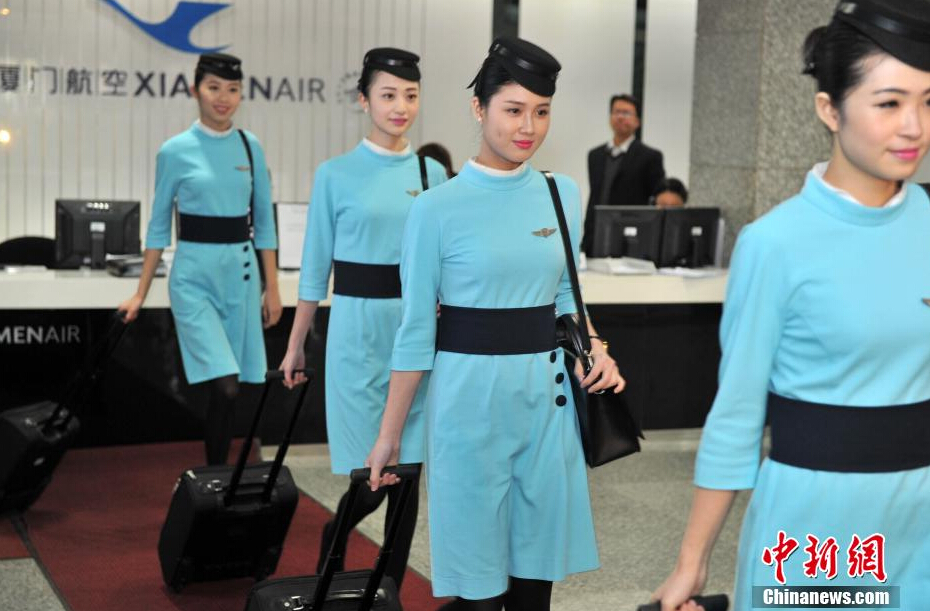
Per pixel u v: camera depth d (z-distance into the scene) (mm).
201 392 6055
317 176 3727
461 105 9750
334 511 5016
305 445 6074
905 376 1795
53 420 4711
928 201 1838
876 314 1770
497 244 2660
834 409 1805
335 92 9414
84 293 5570
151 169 9055
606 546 4621
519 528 2768
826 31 1758
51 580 4062
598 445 2746
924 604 1850
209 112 4859
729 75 6727
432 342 2719
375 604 2971
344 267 3707
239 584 4062
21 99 8758
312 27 9312
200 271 4863
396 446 2744
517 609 2828
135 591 3971
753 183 6570
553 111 10094
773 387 1874
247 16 9156
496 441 2688
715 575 4242
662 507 5215
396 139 3727
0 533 4590
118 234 5973
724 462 1845
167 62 9023
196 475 3881
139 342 5930
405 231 2729
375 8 9453
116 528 4688
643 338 6398
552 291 2760
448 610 2867
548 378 2721
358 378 3697
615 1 10086
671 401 6477
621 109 8016
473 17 9703
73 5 8789
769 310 1814
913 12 1640
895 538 1827
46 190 8875
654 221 6527
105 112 8930
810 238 1784
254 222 5086
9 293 5484
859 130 1700
